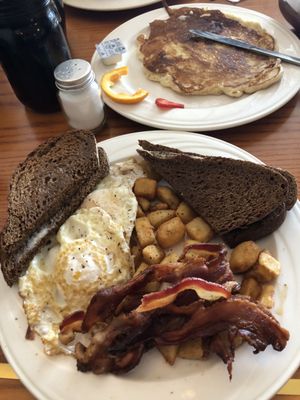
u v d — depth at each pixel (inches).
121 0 15.9
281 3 14.0
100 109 12.0
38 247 9.6
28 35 11.0
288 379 7.5
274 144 11.5
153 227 10.0
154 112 12.1
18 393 8.1
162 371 7.9
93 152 10.5
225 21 14.6
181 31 14.4
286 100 11.9
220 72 12.9
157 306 7.7
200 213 10.0
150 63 13.5
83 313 8.5
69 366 7.9
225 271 8.4
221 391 7.4
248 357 7.8
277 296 8.5
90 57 14.5
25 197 10.1
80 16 16.1
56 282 8.8
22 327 8.5
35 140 12.4
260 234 9.5
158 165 10.4
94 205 10.0
